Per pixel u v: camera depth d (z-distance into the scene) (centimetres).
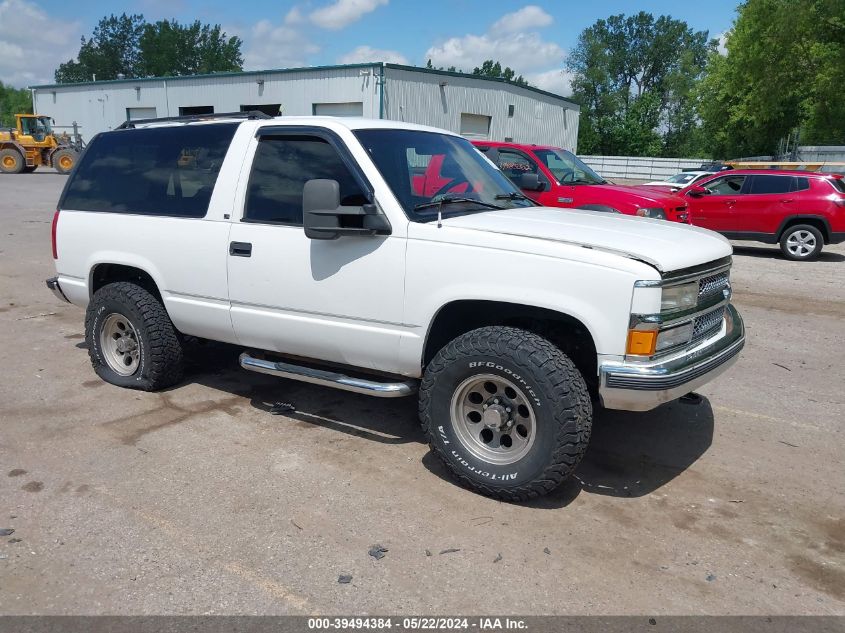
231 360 611
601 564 321
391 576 308
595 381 408
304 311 423
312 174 421
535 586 304
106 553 321
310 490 383
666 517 365
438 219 380
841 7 3625
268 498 373
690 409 523
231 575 307
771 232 1342
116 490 378
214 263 457
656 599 297
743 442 463
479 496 380
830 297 970
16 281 937
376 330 399
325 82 3155
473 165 486
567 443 347
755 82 4116
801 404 537
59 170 3173
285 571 310
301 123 433
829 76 3675
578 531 348
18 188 2439
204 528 343
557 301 345
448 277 370
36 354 620
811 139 3991
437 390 379
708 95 4853
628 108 7538
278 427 468
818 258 1374
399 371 406
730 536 348
